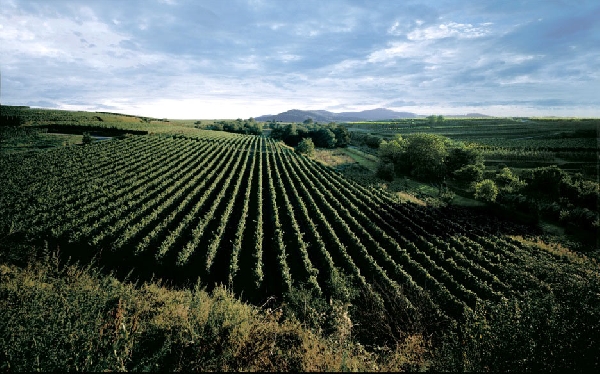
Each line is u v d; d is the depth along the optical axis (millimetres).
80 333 6441
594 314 6074
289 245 25953
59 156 47469
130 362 6035
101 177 38781
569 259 25438
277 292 19625
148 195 33469
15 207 28922
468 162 55344
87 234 23688
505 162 60281
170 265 21359
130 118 104688
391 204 40625
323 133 100875
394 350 7227
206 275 20688
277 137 113250
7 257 18406
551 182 42094
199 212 31047
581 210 32875
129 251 22234
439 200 43938
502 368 5410
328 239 27141
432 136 58250
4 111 85938
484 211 40125
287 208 32812
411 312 9695
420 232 30656
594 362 5191
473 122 146500
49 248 22047
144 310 7922
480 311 7922
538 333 5875
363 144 107750
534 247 28281
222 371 5723
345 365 5668
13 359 5816
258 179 47469
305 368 5672
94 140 62562
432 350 6871
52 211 27859
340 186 45938
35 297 7984
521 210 37531
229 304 8266
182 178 39969
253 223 29906
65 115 89250
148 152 54062
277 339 6785
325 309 11562
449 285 20781
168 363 6070
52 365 5668
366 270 22297
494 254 26219
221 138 84625
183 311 7602
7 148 52469
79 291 8484
